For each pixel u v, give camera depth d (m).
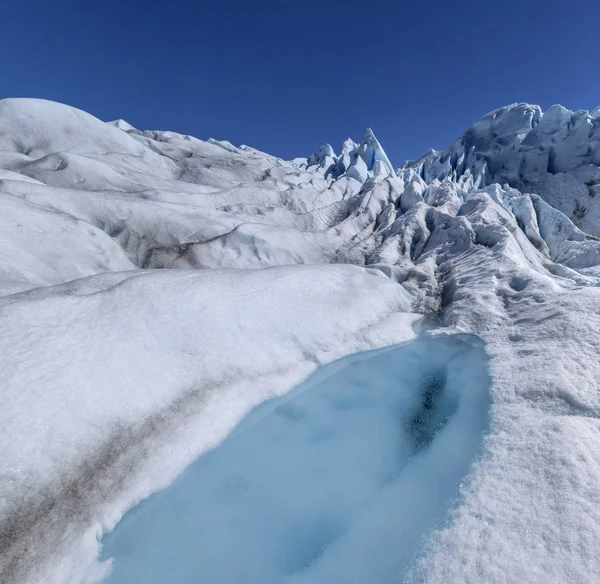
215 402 5.11
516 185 30.19
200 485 4.19
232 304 6.58
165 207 13.27
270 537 3.82
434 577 2.62
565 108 29.45
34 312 5.21
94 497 3.70
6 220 8.88
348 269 9.51
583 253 14.80
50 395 4.14
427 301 9.63
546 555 2.57
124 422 4.35
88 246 9.99
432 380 6.33
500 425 4.24
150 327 5.62
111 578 3.23
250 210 16.94
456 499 3.32
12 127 17.36
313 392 5.97
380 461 4.77
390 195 21.62
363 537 3.53
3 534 3.19
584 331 5.84
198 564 3.51
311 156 45.59
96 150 19.12
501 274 9.49
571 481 3.14
